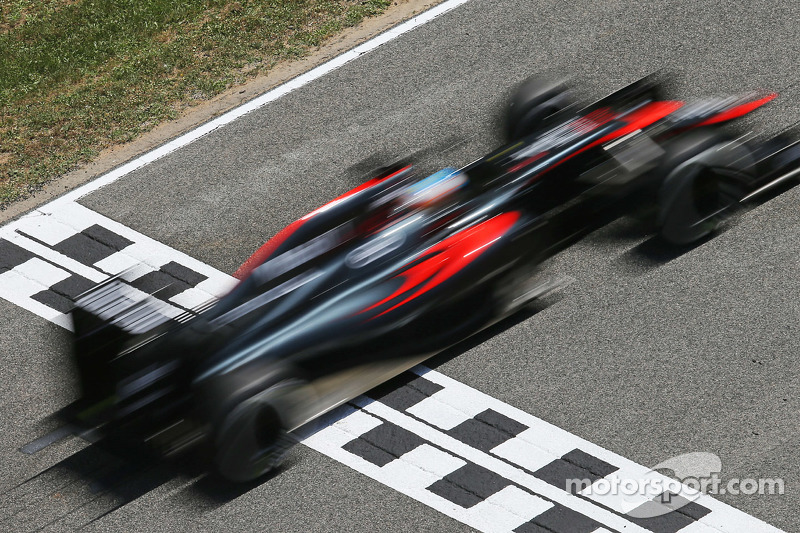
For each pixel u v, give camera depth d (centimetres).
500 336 3328
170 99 4691
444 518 2816
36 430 3203
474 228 3306
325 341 3039
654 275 3453
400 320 3136
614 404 3075
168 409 2902
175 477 3000
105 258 3897
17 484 3041
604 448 2956
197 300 3638
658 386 3108
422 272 3194
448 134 4234
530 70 4522
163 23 5159
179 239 3950
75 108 4700
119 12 5256
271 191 4116
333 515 2859
